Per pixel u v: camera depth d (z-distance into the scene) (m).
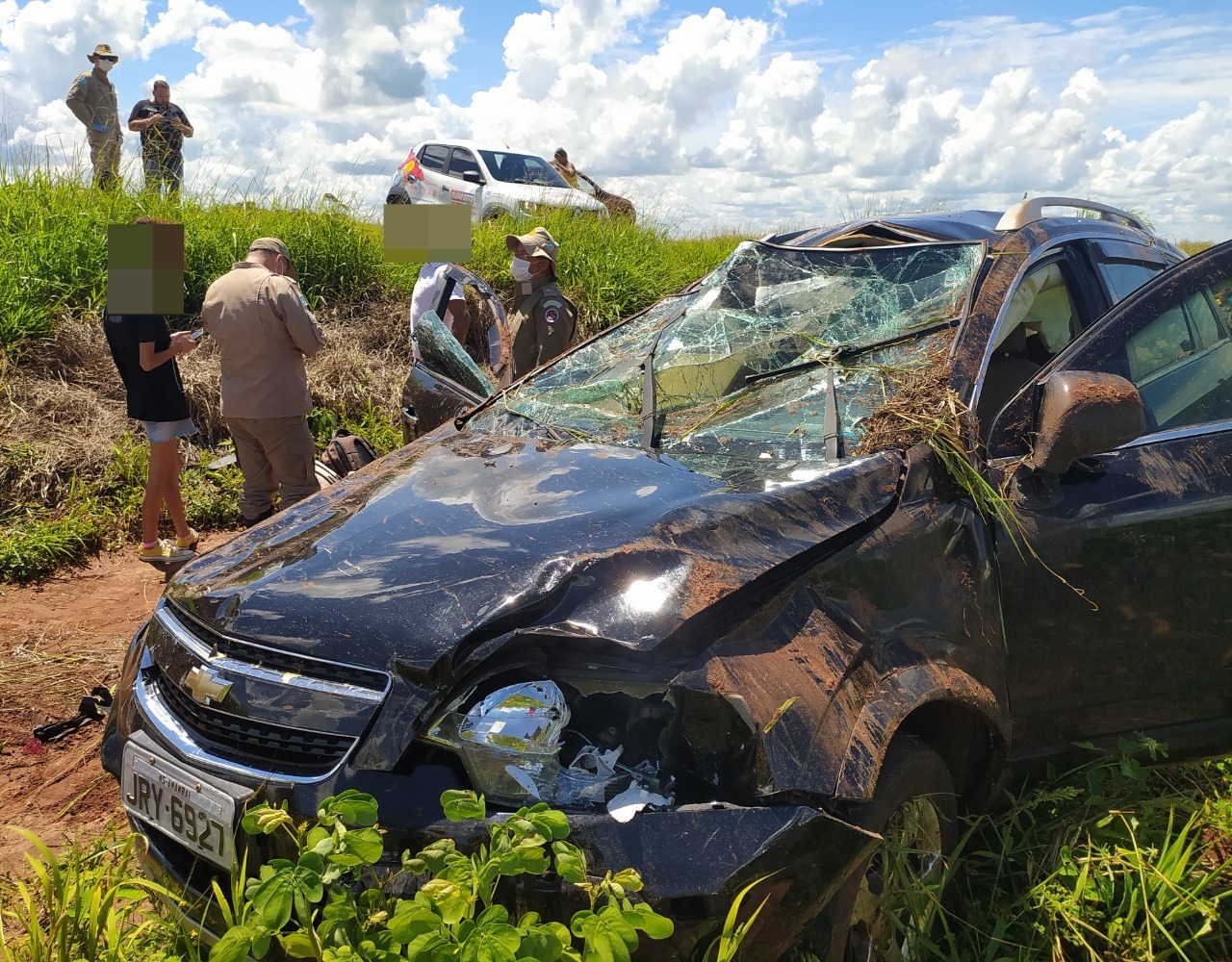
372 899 1.77
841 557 2.28
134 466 6.13
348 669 2.02
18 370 6.59
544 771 1.90
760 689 1.98
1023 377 2.90
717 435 2.84
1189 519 2.76
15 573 5.09
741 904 1.81
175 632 2.36
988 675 2.46
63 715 3.74
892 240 3.49
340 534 2.49
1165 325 2.98
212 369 7.02
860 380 2.81
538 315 5.77
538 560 2.18
